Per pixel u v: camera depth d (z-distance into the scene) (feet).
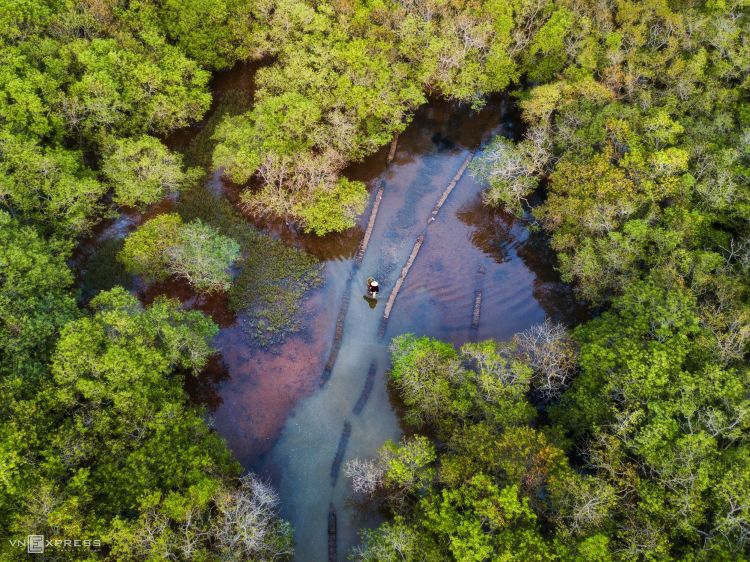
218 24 259.19
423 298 216.74
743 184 204.64
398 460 151.33
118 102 218.18
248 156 217.36
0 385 145.48
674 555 133.90
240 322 202.69
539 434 149.48
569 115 233.96
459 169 257.55
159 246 194.39
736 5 265.54
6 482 126.72
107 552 133.18
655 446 144.77
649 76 245.65
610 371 164.35
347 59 242.99
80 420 144.36
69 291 196.75
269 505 162.30
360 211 222.48
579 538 134.00
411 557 134.00
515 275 227.40
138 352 158.71
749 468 135.03
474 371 184.85
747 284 183.42
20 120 200.54
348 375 194.49
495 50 260.83
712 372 154.30
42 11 223.30
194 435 154.71
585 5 267.80
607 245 197.47
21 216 193.88
